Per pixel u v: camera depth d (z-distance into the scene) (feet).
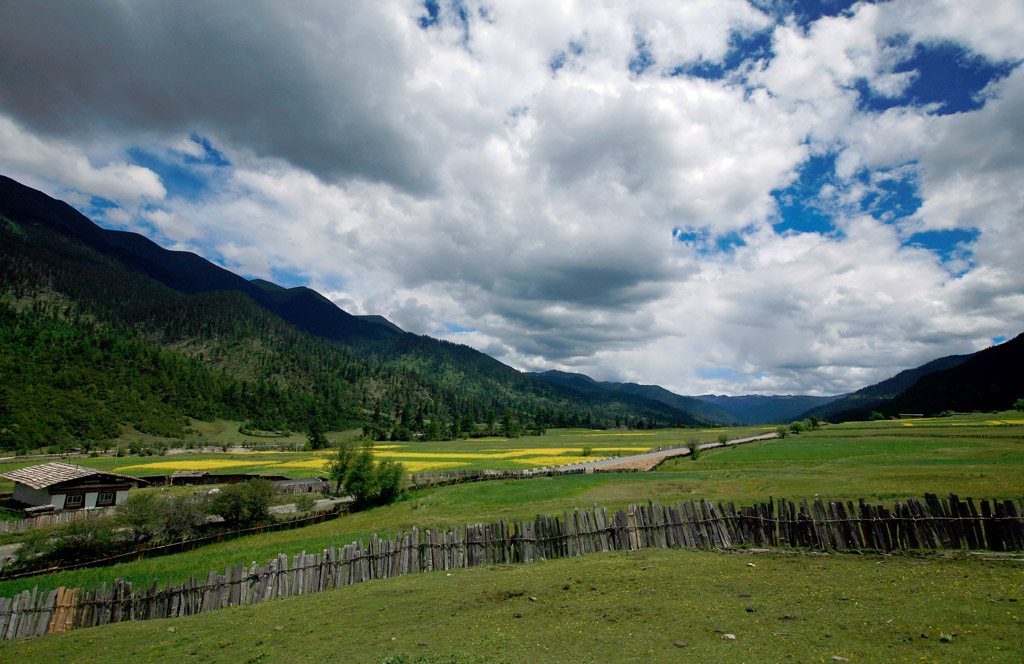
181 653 42.55
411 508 145.48
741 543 58.44
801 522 54.95
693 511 61.72
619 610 39.55
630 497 124.57
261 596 58.03
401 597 50.47
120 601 57.47
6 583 83.25
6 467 283.38
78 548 100.48
